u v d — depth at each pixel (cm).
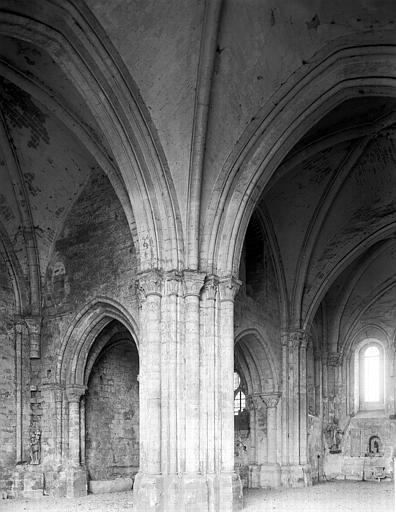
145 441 1650
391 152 2303
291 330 2497
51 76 1861
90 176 2262
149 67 1700
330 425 2972
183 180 1775
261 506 1803
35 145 2145
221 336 1745
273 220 2481
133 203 1777
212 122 1761
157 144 1755
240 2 1608
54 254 2300
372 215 2484
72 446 2170
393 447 2894
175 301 1719
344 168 2327
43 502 1975
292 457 2420
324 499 2027
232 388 1722
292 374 2467
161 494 1596
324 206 2414
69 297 2228
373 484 2642
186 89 1727
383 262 3009
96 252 2191
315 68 1712
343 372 3070
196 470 1631
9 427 2159
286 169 2138
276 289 2517
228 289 1770
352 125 2166
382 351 3098
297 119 1777
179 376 1681
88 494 2186
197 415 1666
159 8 1617
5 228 2250
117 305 2094
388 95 1720
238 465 2556
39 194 2242
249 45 1688
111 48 1656
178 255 1742
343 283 3042
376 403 3067
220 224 1795
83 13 1602
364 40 1653
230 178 1798
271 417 2433
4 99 2034
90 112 1883
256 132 1789
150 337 1695
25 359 2239
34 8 1570
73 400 2200
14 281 2266
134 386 2533
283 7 1620
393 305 3078
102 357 2398
